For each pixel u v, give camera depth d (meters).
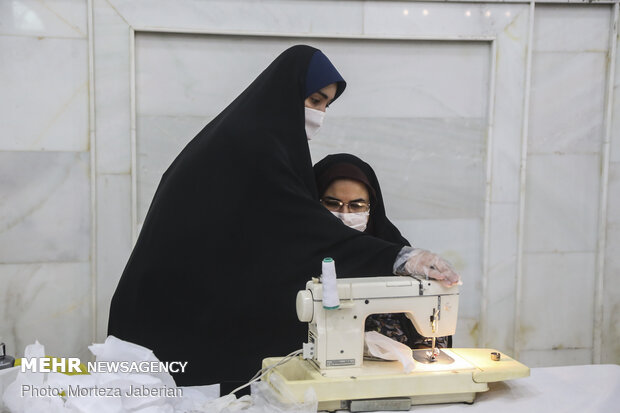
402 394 1.29
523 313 3.37
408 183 3.19
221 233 1.83
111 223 2.95
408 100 3.14
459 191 3.24
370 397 1.29
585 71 3.25
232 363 1.84
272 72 1.96
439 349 1.51
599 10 3.21
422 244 3.24
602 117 3.29
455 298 1.43
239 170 1.84
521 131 3.20
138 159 2.98
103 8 2.84
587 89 3.26
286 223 1.79
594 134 3.30
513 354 3.32
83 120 2.90
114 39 2.86
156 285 1.87
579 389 1.40
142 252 1.93
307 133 2.04
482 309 3.27
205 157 1.88
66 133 2.89
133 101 2.89
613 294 3.41
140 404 1.18
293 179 1.83
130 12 2.86
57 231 2.93
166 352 1.86
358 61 3.08
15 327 2.94
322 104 2.03
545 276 3.36
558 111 3.26
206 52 2.96
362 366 1.37
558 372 1.51
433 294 1.41
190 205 1.87
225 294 1.83
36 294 2.94
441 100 3.17
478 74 3.18
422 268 1.45
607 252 3.38
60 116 2.88
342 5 3.01
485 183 3.22
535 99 3.24
